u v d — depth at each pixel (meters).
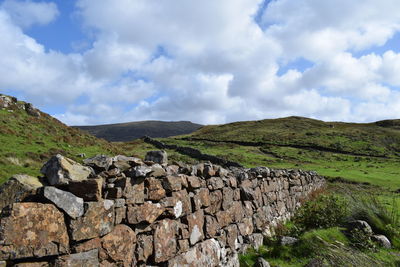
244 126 125.19
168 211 5.25
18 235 3.04
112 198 4.27
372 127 113.12
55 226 3.38
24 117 28.81
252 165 45.44
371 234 8.89
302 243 8.00
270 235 9.19
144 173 4.69
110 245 4.01
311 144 78.88
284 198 12.27
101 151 27.84
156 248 4.81
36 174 14.15
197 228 6.07
